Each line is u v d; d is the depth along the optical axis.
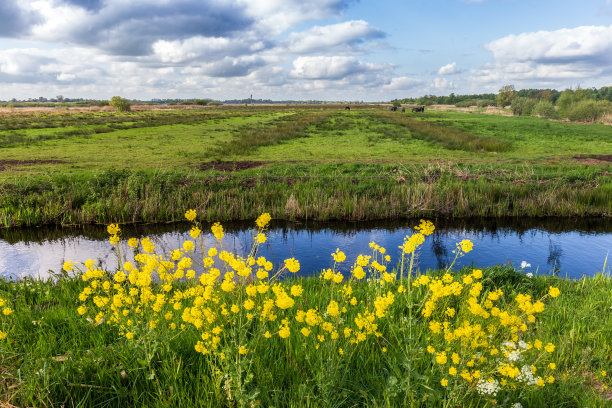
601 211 14.70
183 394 2.94
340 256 3.87
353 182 17.09
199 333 3.68
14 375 3.16
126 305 3.59
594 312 5.27
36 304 5.43
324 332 3.44
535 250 10.95
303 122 46.66
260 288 3.12
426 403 2.87
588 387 3.45
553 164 21.31
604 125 54.69
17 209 13.36
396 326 3.77
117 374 3.16
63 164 19.73
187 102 138.12
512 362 3.14
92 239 11.86
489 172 18.58
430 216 14.59
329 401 2.76
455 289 3.44
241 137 32.28
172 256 3.66
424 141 31.95
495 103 140.00
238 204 14.54
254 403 2.71
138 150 25.56
